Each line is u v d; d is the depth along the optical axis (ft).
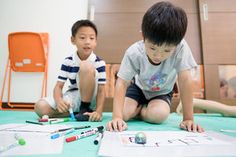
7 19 6.10
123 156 1.21
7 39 6.05
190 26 5.94
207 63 5.68
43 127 2.22
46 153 1.30
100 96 3.60
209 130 2.25
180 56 2.67
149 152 1.30
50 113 3.51
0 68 5.96
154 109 2.94
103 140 1.60
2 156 1.22
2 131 1.97
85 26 3.65
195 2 6.00
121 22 5.99
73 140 1.68
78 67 3.70
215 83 5.60
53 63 5.90
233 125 2.79
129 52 2.87
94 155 1.29
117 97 2.63
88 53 3.70
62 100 3.40
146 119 3.08
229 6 5.91
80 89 3.58
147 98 3.51
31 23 6.06
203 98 5.57
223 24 5.84
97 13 6.02
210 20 5.84
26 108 5.71
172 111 5.29
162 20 2.05
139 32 5.93
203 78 5.67
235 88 5.59
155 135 1.83
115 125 2.14
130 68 2.81
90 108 3.80
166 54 2.20
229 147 1.45
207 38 5.77
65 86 4.72
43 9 6.09
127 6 6.05
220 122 3.14
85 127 2.32
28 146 1.44
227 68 5.68
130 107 3.23
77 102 3.70
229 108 4.01
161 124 2.84
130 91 3.54
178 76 2.71
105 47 5.90
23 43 5.68
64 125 2.45
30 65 5.73
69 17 6.02
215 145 1.51
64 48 5.95
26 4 6.12
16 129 2.08
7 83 5.85
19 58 5.73
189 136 1.82
